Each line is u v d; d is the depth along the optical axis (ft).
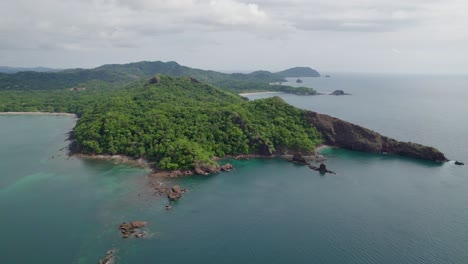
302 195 447.42
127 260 298.76
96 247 317.83
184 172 522.88
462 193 456.04
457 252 320.09
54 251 310.45
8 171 524.52
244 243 329.93
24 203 409.69
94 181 485.15
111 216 379.14
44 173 516.73
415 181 501.56
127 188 460.55
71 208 397.60
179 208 403.34
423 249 324.39
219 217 382.42
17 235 336.90
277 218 381.81
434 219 382.42
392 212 398.62
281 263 300.61
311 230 356.38
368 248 325.01
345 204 419.54
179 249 317.22
